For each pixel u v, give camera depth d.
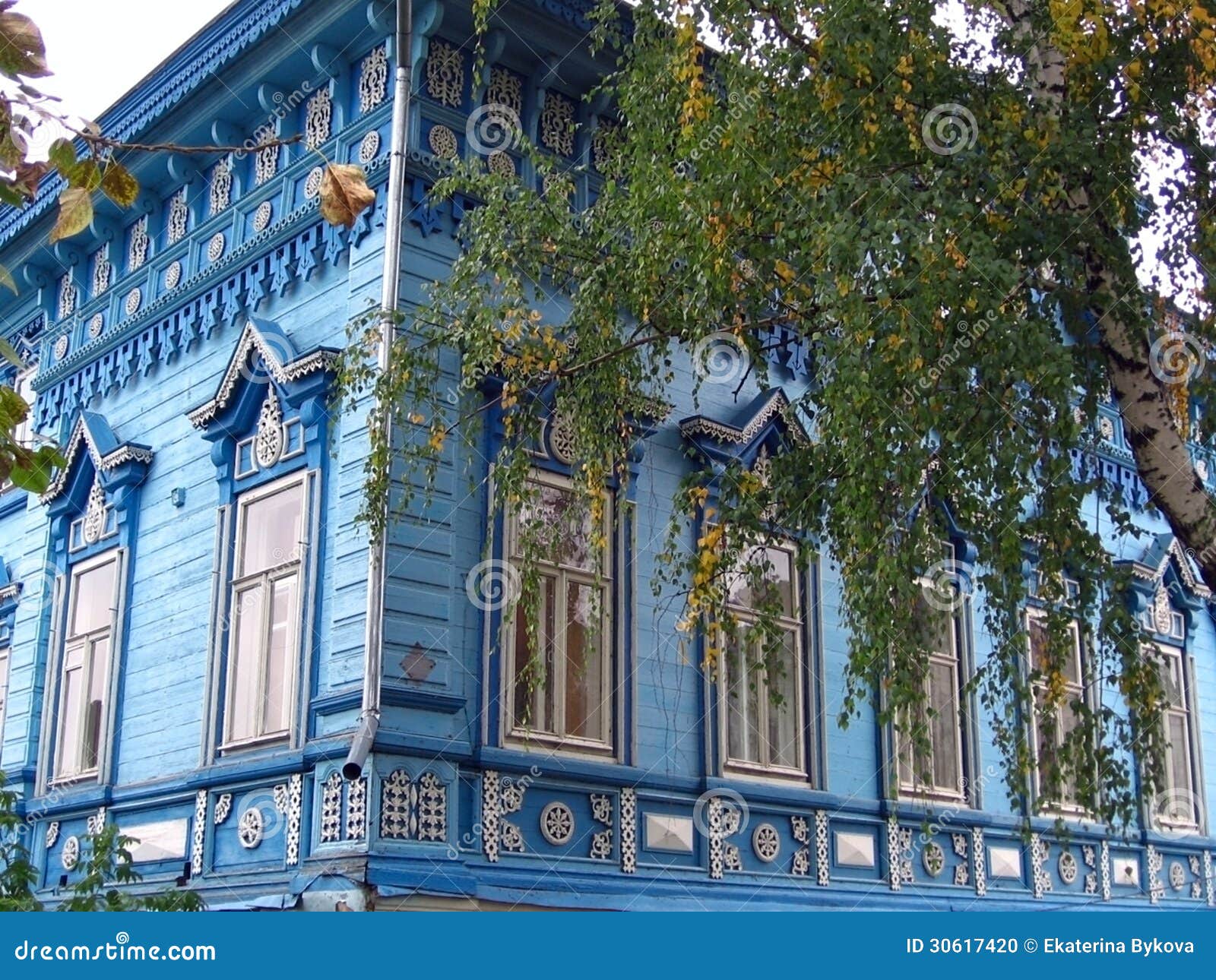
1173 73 10.22
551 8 14.13
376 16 13.73
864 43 10.07
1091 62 10.05
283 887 12.17
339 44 14.34
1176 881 18.67
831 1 10.30
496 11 13.95
